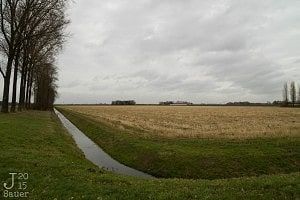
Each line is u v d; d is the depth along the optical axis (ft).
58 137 112.57
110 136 131.23
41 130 117.29
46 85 317.01
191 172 81.20
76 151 96.53
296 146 97.09
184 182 57.52
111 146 116.26
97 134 146.10
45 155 73.67
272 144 99.76
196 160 85.81
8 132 96.53
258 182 54.65
